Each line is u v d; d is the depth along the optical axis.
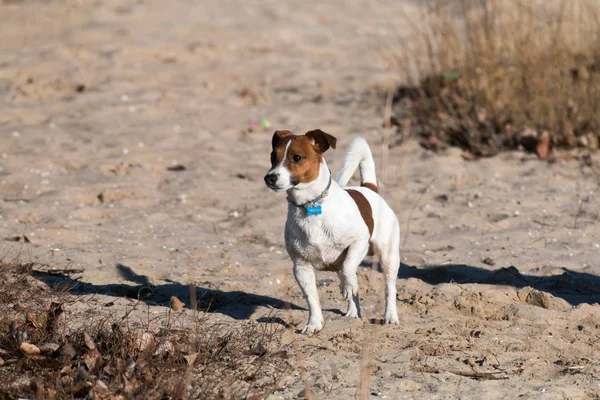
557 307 9.23
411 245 11.62
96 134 16.97
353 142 9.09
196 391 6.70
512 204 13.47
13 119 18.00
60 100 19.53
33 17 27.75
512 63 18.16
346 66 23.94
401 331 8.38
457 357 7.82
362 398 6.64
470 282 10.15
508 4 23.97
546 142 16.00
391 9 32.03
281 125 18.06
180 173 14.82
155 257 10.84
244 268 10.44
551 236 12.04
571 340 8.32
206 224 12.42
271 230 12.17
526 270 10.70
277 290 9.78
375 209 8.56
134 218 12.46
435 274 10.57
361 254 8.12
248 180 14.65
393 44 26.36
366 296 9.58
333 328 8.41
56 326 7.56
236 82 21.89
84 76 21.36
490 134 16.77
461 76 18.33
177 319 8.43
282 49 25.92
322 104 19.97
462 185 14.62
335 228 7.93
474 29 19.39
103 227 11.98
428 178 14.93
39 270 9.93
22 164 14.88
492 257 11.13
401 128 17.89
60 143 16.27
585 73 17.14
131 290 9.49
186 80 21.89
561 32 19.45
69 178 14.27
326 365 7.51
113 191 13.45
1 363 7.04
